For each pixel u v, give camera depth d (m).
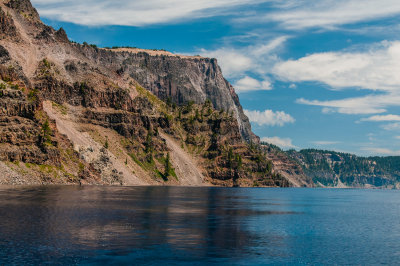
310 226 109.94
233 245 77.00
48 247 67.69
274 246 78.31
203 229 93.56
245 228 99.44
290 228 103.94
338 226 113.00
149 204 148.12
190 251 70.00
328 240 88.12
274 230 98.81
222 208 150.88
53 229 82.88
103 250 67.62
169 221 104.00
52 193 166.75
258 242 81.56
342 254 74.06
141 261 62.09
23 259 59.88
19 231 79.25
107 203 141.38
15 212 104.19
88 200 147.25
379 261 69.69
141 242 75.12
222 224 104.25
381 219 137.75
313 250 76.38
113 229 86.62
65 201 137.50
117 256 64.12
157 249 70.19
